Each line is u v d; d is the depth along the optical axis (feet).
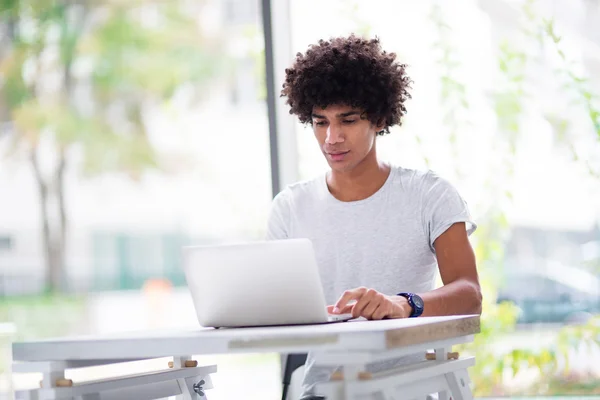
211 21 35.60
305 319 6.27
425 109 11.83
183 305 37.14
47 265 37.19
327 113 7.89
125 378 6.44
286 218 8.66
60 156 36.45
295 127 11.97
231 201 36.14
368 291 6.47
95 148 36.42
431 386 6.28
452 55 11.80
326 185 8.55
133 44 35.88
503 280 11.80
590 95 11.51
